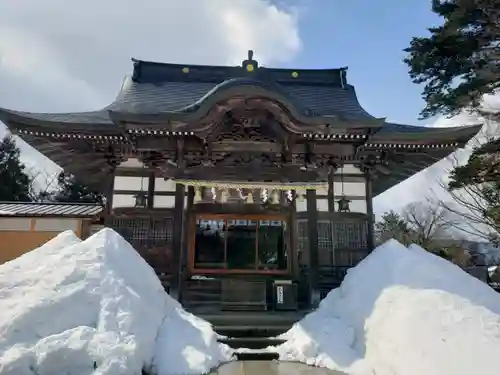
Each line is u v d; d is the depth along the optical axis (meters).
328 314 7.95
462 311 6.27
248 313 9.79
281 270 12.12
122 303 6.44
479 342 5.61
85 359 5.41
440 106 13.44
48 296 6.20
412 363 5.61
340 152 11.52
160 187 12.20
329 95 15.45
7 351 5.27
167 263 11.06
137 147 10.95
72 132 11.38
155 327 6.70
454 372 5.21
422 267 7.48
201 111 10.24
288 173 11.27
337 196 12.52
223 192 12.29
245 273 12.08
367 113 14.38
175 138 10.91
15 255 15.28
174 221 10.74
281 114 10.54
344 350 6.75
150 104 13.71
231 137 11.26
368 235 11.82
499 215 16.14
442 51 13.11
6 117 10.80
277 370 6.28
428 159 13.32
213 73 15.68
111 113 10.05
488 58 12.48
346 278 8.59
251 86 10.12
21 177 35.38
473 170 12.90
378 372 5.93
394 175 15.16
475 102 13.23
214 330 7.95
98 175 15.66
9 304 6.14
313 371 6.24
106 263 7.22
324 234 11.77
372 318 7.01
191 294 11.00
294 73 16.33
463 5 12.04
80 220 15.61
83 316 6.16
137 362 5.71
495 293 7.00
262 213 12.45
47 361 5.23
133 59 15.72
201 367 6.12
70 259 7.14
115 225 11.42
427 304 6.50
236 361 6.82
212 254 12.21
